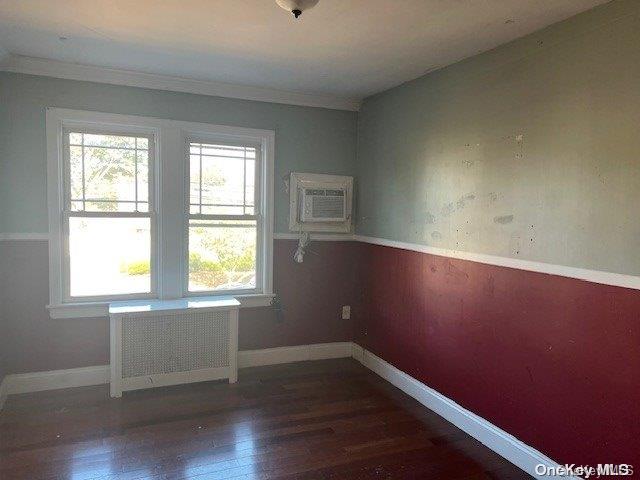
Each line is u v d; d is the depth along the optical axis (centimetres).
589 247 221
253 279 402
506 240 266
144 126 351
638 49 201
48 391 337
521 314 258
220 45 281
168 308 340
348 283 429
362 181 415
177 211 365
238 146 389
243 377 376
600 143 216
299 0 197
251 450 268
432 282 328
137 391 341
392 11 229
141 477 239
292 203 402
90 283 352
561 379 237
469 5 221
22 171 325
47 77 326
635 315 203
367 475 247
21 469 243
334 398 342
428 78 329
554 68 237
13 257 326
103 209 351
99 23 250
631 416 206
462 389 301
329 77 343
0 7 231
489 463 261
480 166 284
